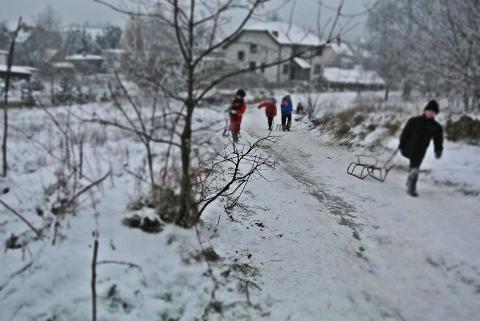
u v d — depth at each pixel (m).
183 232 4.43
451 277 4.88
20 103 11.02
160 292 3.77
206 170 6.45
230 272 4.31
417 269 5.04
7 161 5.80
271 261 4.86
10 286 3.51
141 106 4.80
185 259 4.18
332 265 5.00
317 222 6.22
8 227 4.14
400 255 5.37
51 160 5.91
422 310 4.25
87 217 4.36
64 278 3.69
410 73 19.38
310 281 4.57
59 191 4.57
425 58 15.41
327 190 7.84
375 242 5.73
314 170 9.20
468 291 4.60
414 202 7.23
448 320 4.11
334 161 10.12
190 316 3.63
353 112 16.27
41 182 5.00
